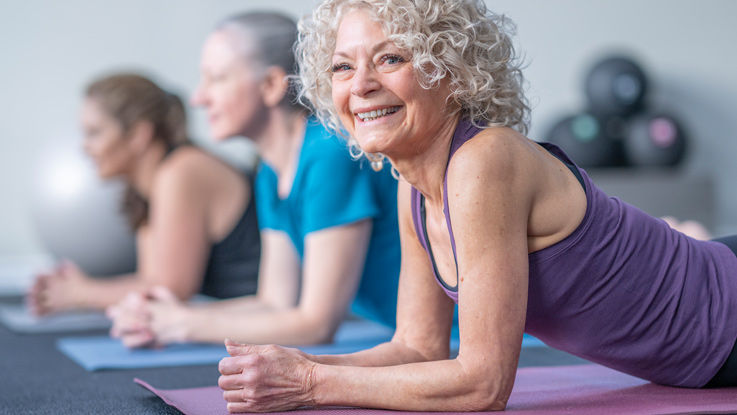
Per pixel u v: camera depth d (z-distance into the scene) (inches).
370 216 106.0
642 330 68.9
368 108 63.5
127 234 193.8
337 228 106.1
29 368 110.0
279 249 123.3
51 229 195.2
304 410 64.8
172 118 147.0
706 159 313.9
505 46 66.7
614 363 71.4
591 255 65.6
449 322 74.7
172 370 104.0
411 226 73.1
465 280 61.2
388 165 108.2
